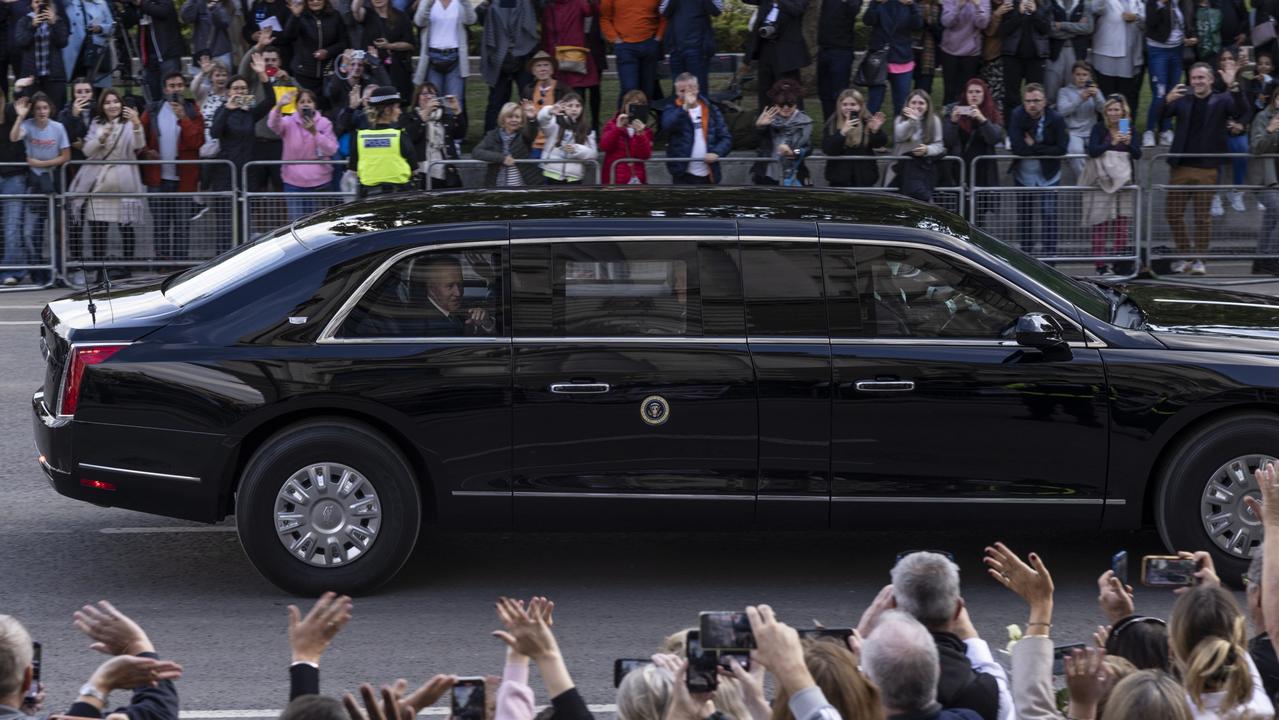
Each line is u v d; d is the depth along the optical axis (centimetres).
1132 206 5909
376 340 2859
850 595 2958
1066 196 5919
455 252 2862
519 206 2966
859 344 2866
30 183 5847
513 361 2844
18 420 4228
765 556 3195
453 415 2844
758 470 2867
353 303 2864
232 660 2608
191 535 3325
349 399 2838
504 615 1602
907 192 5759
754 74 6875
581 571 3097
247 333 2864
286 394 2831
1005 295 2902
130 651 1714
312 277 2875
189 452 2848
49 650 2655
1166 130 6656
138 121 5884
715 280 2867
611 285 2864
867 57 6331
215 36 6606
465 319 2866
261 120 5922
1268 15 6594
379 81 5909
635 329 2862
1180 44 6556
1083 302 2981
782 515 2891
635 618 2822
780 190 3112
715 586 3005
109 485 2873
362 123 5838
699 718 1502
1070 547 3247
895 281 2894
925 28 6462
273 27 6191
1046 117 5881
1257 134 5878
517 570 3100
